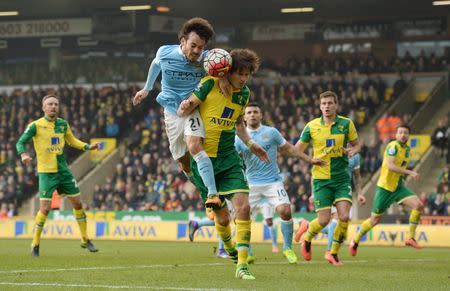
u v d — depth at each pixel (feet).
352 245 70.23
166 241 104.42
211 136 43.04
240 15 174.91
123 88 175.73
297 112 151.12
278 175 62.90
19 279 43.29
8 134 167.84
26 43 184.65
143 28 173.78
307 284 41.47
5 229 119.14
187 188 134.21
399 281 44.14
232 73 42.42
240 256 43.80
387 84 163.02
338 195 58.90
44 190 67.31
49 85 181.88
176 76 47.03
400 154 71.36
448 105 156.15
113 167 156.76
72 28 180.75
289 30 179.42
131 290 37.68
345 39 175.83
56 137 68.18
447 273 50.29
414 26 171.22
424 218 107.65
